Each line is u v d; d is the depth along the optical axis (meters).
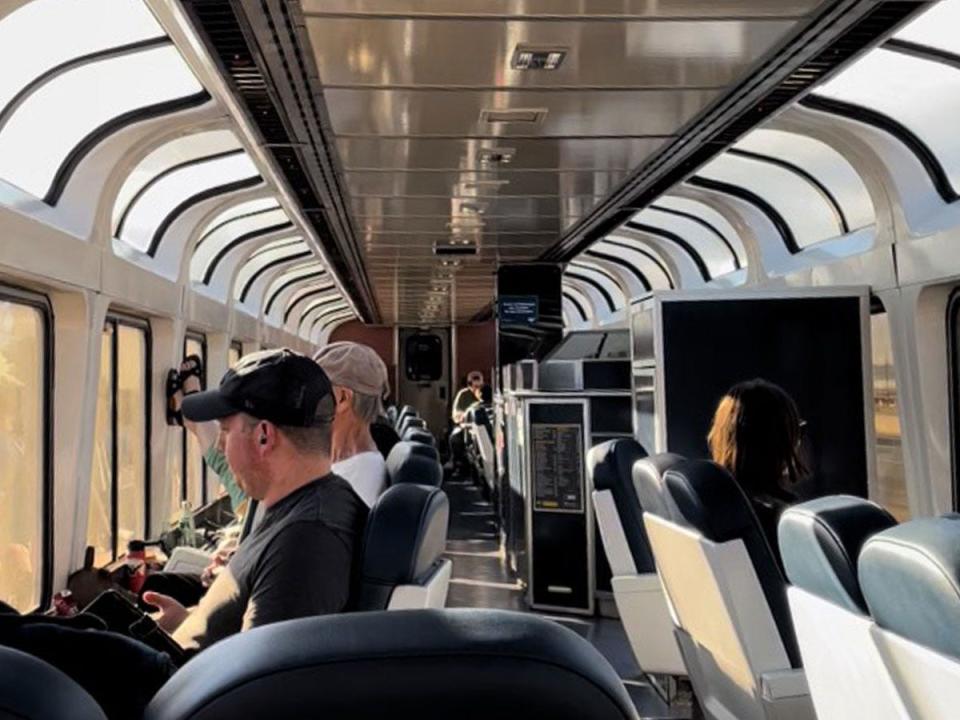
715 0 3.26
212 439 4.25
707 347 5.56
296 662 0.74
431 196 6.92
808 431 5.49
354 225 8.24
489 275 12.43
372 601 2.02
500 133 5.11
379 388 3.23
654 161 5.82
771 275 7.45
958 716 1.59
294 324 16.38
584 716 0.75
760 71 4.06
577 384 7.12
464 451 16.91
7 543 4.45
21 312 4.56
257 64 3.85
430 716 0.74
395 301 16.17
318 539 1.97
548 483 6.77
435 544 2.16
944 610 1.51
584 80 4.18
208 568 2.99
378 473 3.10
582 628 6.23
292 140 5.17
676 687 4.48
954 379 5.17
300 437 2.08
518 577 7.82
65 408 4.84
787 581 3.15
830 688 2.18
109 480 5.98
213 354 9.20
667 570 3.44
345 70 3.97
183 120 5.14
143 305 6.04
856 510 2.04
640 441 6.03
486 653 0.75
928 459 5.18
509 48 3.73
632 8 3.32
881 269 5.49
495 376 11.46
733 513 2.86
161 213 7.07
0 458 4.36
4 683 0.68
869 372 5.54
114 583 5.09
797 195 6.97
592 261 12.45
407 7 3.29
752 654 2.84
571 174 6.20
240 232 9.35
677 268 10.22
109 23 3.97
